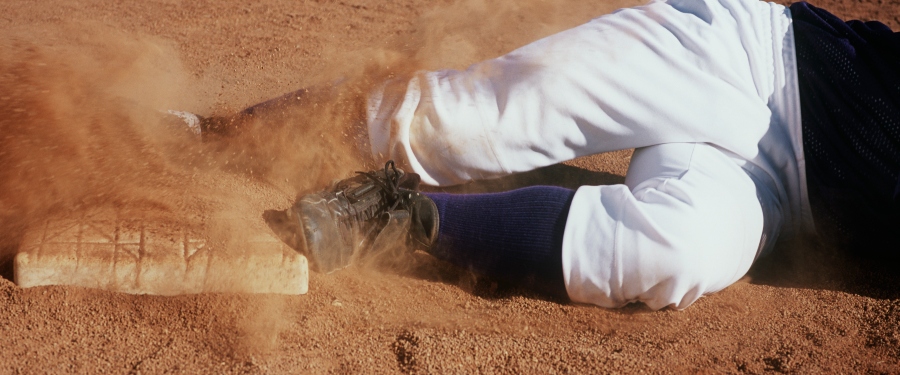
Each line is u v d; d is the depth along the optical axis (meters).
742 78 2.71
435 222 2.65
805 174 2.74
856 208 2.71
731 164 2.64
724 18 2.82
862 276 2.97
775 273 2.99
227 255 2.51
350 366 2.32
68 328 2.34
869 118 2.61
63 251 2.43
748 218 2.53
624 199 2.46
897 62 2.61
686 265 2.37
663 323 2.64
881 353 2.53
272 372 2.24
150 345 2.32
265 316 2.48
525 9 6.42
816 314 2.74
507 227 2.58
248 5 6.24
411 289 2.75
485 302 2.72
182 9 6.08
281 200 2.97
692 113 2.63
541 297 2.76
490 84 2.85
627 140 2.74
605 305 2.60
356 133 2.98
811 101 2.71
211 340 2.36
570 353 2.45
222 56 5.09
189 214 2.72
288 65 5.00
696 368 2.41
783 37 2.79
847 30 2.70
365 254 2.67
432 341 2.44
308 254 2.57
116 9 5.97
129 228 2.58
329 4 6.36
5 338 2.27
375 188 2.69
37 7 5.88
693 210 2.40
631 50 2.73
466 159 2.82
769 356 2.49
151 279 2.45
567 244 2.47
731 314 2.71
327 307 2.57
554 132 2.75
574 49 2.78
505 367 2.38
